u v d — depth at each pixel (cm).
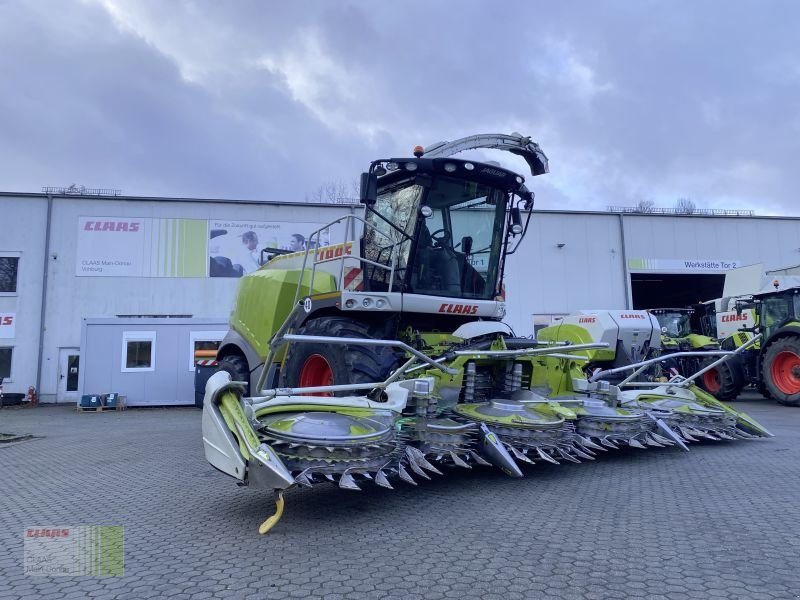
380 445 396
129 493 501
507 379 601
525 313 2217
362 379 527
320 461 375
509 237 712
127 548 347
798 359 1258
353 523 384
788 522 371
